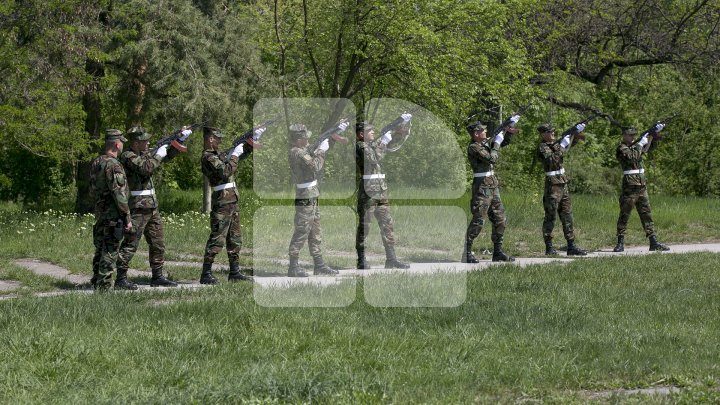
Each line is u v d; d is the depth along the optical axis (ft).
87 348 58.90
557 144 124.26
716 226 158.20
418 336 64.39
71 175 234.79
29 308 72.64
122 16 162.09
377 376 53.16
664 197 212.43
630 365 56.75
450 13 169.68
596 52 235.81
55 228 139.33
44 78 151.53
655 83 266.98
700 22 232.94
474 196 111.86
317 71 174.40
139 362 56.90
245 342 61.11
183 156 187.11
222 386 51.03
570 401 49.01
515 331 66.49
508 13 186.39
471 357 58.59
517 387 52.11
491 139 112.47
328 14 168.04
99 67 168.04
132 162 89.15
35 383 52.42
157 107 166.50
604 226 153.17
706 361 57.88
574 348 61.52
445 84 166.91
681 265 105.40
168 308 72.43
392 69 171.32
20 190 231.09
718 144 264.72
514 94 186.91
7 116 146.30
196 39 162.71
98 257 89.66
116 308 73.05
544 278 92.94
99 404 48.24
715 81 258.37
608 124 267.39
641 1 230.48
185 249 123.65
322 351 59.72
